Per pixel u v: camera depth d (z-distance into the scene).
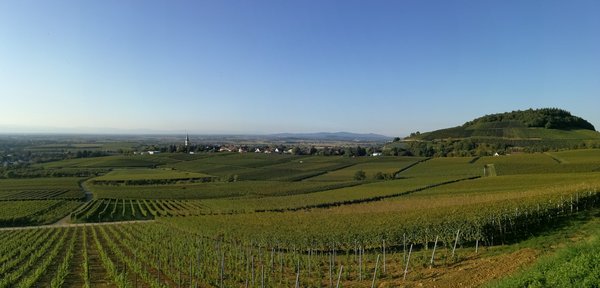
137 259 34.09
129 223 65.44
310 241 36.47
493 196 52.16
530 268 16.58
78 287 26.20
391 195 74.94
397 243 33.97
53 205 82.75
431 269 23.05
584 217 32.03
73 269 31.52
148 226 57.78
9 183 117.06
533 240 27.31
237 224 50.09
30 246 42.94
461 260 24.28
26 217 69.06
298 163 155.00
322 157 172.38
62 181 121.88
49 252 39.19
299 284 23.56
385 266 25.09
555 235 27.56
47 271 31.36
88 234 52.50
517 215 32.28
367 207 59.00
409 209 48.12
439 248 30.78
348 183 103.06
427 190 75.12
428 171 108.56
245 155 187.38
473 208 39.84
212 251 35.03
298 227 42.88
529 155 111.12
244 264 30.14
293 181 116.38
